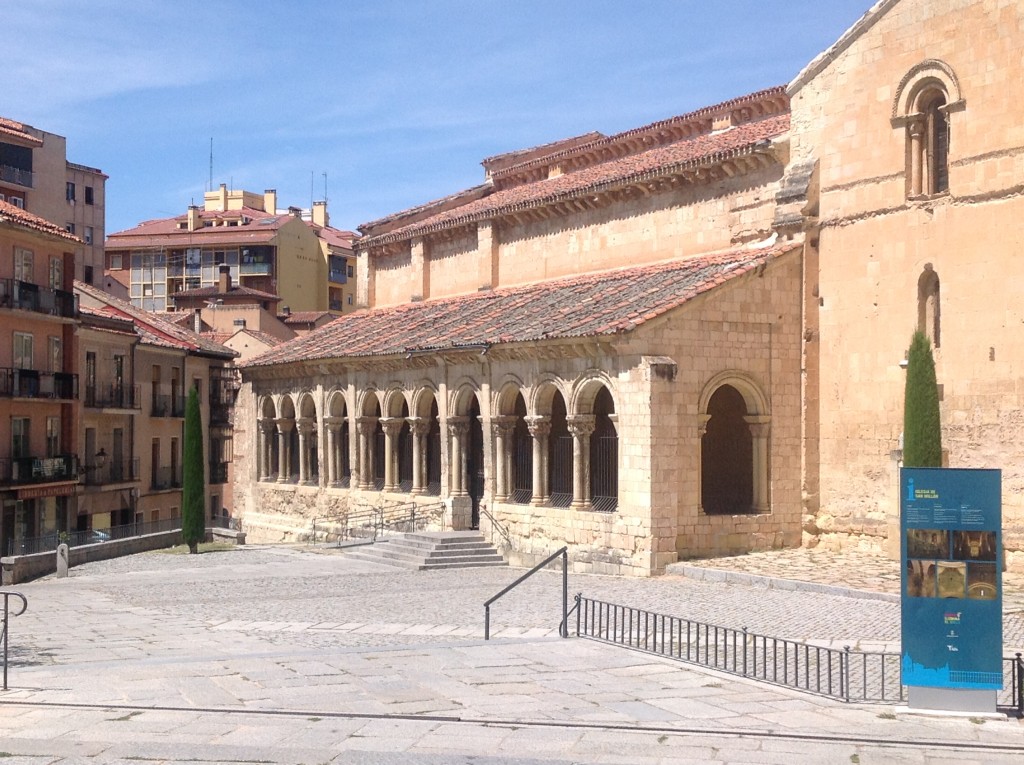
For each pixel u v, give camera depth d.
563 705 19.30
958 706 18.50
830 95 40.72
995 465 34.50
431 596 35.34
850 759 16.19
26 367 55.69
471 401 48.50
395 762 16.16
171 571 43.75
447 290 62.25
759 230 43.91
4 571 42.19
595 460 42.12
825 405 40.62
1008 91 34.66
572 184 54.53
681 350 39.12
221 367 75.31
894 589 31.38
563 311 44.69
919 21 37.44
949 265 36.16
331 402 57.72
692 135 55.88
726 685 20.81
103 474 61.84
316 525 57.91
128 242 116.31
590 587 35.66
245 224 118.25
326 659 23.19
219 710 19.00
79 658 25.09
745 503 42.97
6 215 53.91
